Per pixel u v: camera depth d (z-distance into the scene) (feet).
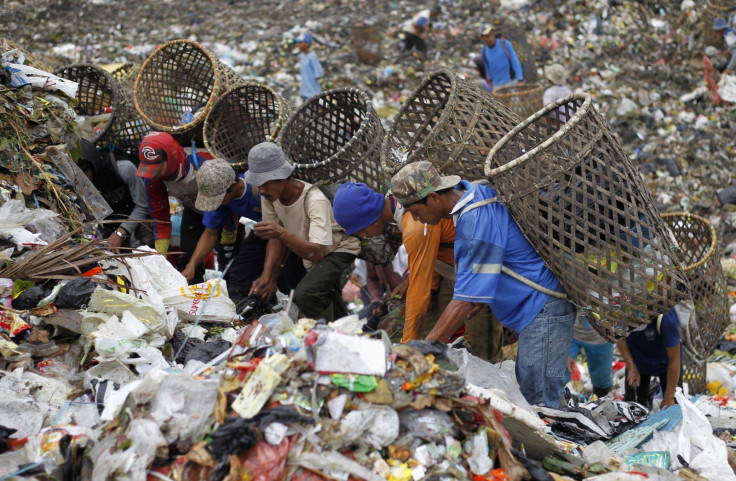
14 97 13.89
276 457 7.70
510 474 8.29
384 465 7.97
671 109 36.65
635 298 10.90
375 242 14.23
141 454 7.70
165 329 11.34
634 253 10.96
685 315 15.35
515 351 14.78
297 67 39.29
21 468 8.34
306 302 14.02
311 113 15.74
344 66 39.17
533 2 44.68
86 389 9.99
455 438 8.46
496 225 11.02
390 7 46.19
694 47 40.55
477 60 34.65
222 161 14.42
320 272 14.11
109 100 18.62
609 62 39.86
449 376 8.48
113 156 16.75
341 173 14.28
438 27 43.16
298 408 8.04
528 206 10.80
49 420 9.23
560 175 10.62
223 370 8.70
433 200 11.08
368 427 8.05
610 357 15.84
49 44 42.39
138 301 11.05
